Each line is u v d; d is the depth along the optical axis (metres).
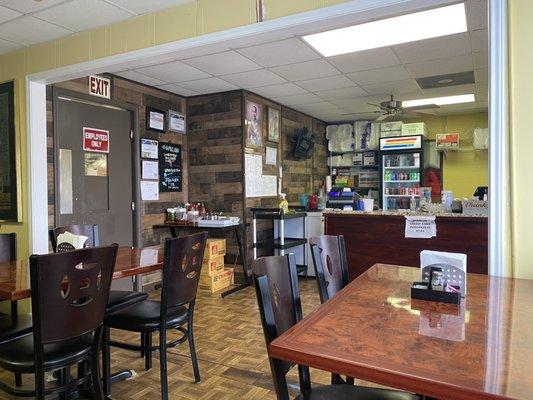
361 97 5.78
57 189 3.83
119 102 4.49
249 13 2.61
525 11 1.96
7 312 3.69
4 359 1.74
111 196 4.41
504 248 2.03
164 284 2.22
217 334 3.38
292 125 6.60
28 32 3.33
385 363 0.93
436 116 7.16
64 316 1.66
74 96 3.99
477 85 5.13
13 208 3.70
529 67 1.95
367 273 1.99
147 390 2.46
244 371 2.70
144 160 4.82
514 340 1.07
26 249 3.64
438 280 1.53
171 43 2.89
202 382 2.55
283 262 1.52
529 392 0.79
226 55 3.93
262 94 5.54
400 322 1.23
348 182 7.59
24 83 3.66
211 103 5.38
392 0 2.18
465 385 0.82
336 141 7.68
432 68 4.43
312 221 5.63
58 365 1.74
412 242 4.05
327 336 1.11
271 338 1.25
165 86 4.98
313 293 4.76
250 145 5.34
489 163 2.06
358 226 4.30
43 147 3.67
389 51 3.88
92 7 2.90
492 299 1.50
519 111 1.98
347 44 3.67
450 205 4.17
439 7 2.66
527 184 1.97
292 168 6.60
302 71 4.49
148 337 2.72
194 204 5.36
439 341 1.07
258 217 5.20
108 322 2.33
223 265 5.03
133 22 3.07
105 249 1.81
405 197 6.93
